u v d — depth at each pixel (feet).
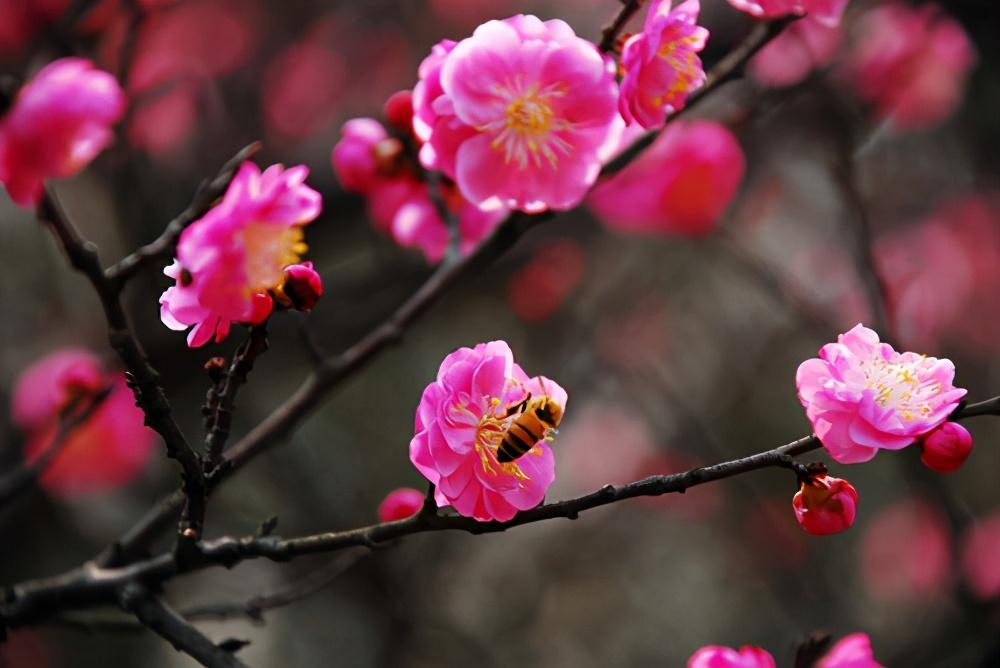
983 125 25.98
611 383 30.30
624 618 31.63
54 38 16.65
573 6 29.86
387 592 26.11
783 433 30.19
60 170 8.54
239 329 21.99
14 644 25.81
